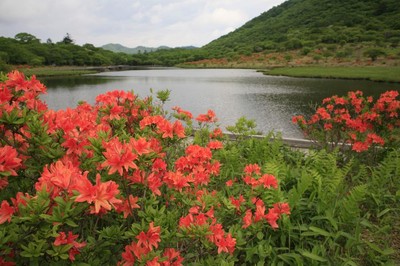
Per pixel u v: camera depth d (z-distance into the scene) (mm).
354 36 85250
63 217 1558
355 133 5500
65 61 95438
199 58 116312
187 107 18766
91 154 2275
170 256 2094
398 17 95875
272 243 3025
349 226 3311
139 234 1881
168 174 2537
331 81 33656
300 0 166500
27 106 2607
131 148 1865
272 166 3889
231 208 2826
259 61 86500
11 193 2336
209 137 5355
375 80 32781
